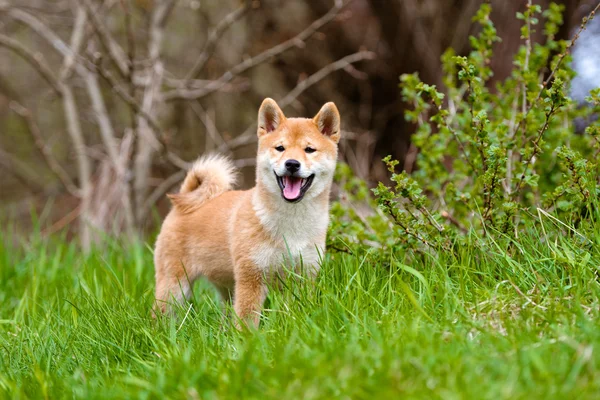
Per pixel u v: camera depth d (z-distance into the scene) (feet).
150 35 55.42
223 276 28.76
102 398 18.33
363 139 65.72
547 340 18.37
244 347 20.26
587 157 30.19
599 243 23.84
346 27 70.59
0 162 70.33
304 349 19.10
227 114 71.87
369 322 21.13
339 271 26.61
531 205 29.96
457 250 26.61
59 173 56.65
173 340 22.24
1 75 69.31
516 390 15.70
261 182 26.58
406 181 26.94
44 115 75.00
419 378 16.43
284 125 27.20
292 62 72.08
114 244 40.91
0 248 39.50
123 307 26.66
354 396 15.98
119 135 67.36
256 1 51.80
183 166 50.11
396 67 70.13
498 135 28.14
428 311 22.13
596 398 15.06
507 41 49.67
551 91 26.13
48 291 34.60
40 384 19.99
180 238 29.68
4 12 55.72
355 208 34.50
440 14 68.33
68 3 64.39
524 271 23.40
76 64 54.65
